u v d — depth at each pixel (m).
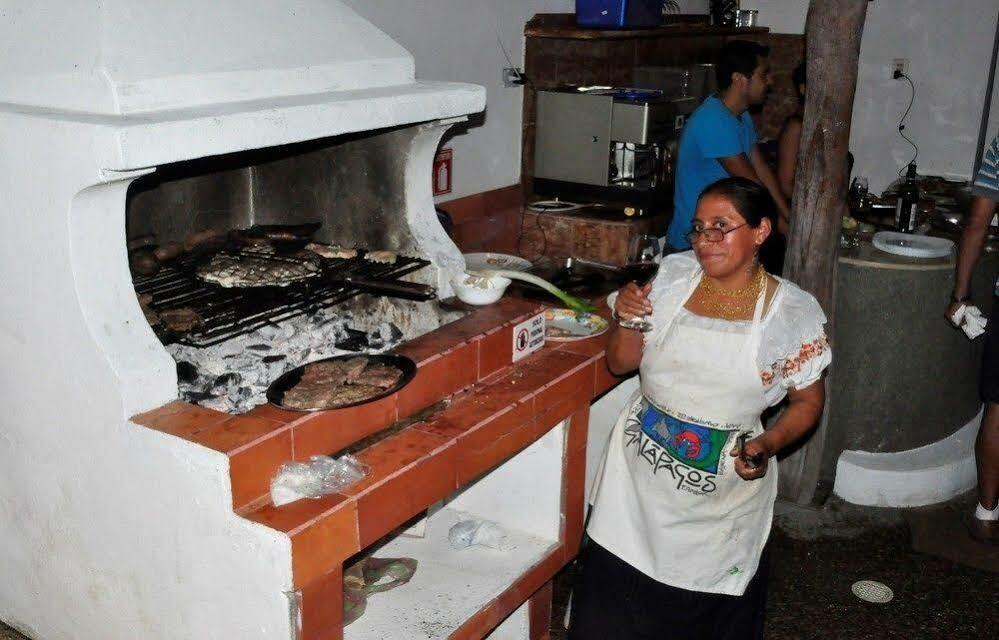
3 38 2.13
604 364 2.89
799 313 2.24
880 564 3.55
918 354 3.86
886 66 5.64
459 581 2.65
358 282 2.57
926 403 3.97
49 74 2.01
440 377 2.47
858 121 5.82
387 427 2.32
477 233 4.32
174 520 2.04
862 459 3.99
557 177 4.61
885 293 3.75
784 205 4.30
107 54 1.94
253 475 1.96
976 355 4.10
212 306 2.42
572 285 3.63
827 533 3.74
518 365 2.78
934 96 5.55
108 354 2.01
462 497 3.02
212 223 3.00
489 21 4.18
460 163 4.24
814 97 3.42
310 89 2.35
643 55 5.13
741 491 2.34
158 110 1.99
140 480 2.06
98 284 2.04
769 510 2.46
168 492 2.02
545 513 2.88
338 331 2.76
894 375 3.88
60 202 1.94
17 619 2.59
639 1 4.41
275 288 2.50
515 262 3.74
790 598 3.33
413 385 2.37
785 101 5.99
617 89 4.56
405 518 2.17
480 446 2.38
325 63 2.41
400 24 3.71
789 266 3.66
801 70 4.52
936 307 3.79
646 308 2.33
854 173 5.92
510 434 2.49
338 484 2.04
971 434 4.20
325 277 2.59
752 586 2.49
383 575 2.62
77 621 2.41
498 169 4.49
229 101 2.14
